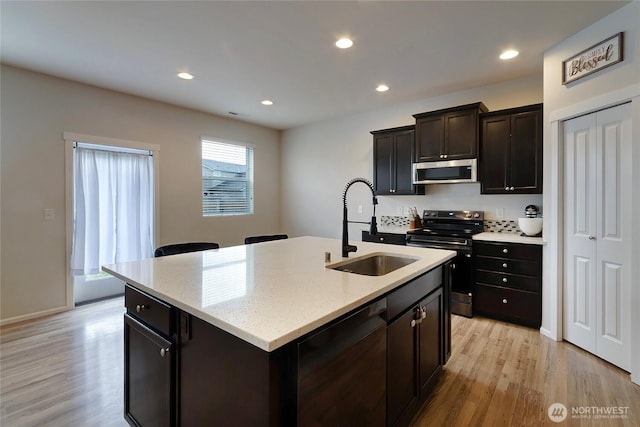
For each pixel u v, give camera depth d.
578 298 2.61
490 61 3.04
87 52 2.83
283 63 3.06
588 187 2.50
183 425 1.30
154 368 1.44
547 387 2.07
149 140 4.13
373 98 4.12
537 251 2.96
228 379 1.08
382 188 4.24
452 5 2.15
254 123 5.40
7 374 2.24
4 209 3.12
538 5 2.15
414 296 1.73
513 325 3.11
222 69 3.20
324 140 5.25
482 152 3.45
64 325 3.09
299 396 0.98
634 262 2.12
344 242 2.08
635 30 2.10
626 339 2.23
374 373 1.35
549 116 2.80
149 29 2.45
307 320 1.01
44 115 3.32
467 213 3.85
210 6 2.15
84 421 1.77
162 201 4.28
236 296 1.26
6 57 2.93
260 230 5.57
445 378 2.18
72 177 3.51
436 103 4.06
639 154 2.09
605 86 2.30
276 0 2.09
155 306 1.41
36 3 2.11
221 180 5.04
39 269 3.32
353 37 2.58
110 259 3.81
